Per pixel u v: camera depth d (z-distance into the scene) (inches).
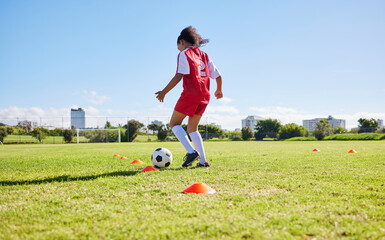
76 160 223.6
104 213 64.1
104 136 1206.9
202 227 53.3
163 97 134.0
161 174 126.1
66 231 52.9
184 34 144.6
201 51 146.2
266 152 301.6
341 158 205.6
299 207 67.4
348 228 52.5
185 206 69.6
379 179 107.7
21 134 1131.9
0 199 81.0
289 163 172.6
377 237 48.9
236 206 69.2
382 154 241.6
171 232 51.3
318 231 51.3
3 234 52.2
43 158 250.7
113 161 211.8
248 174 124.0
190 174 125.0
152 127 1221.7
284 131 1268.5
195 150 146.5
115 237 49.7
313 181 104.3
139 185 99.4
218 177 115.3
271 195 81.0
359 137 967.0
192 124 153.0
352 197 78.0
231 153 290.2
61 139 1159.6
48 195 84.6
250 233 50.3
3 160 231.0
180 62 133.1
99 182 106.7
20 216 63.5
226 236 49.5
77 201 76.7
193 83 134.6
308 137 1137.4
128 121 1219.9
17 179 121.0
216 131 1418.6
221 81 157.4
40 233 52.7
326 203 71.0
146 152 350.9
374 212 62.6
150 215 62.4
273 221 56.6
